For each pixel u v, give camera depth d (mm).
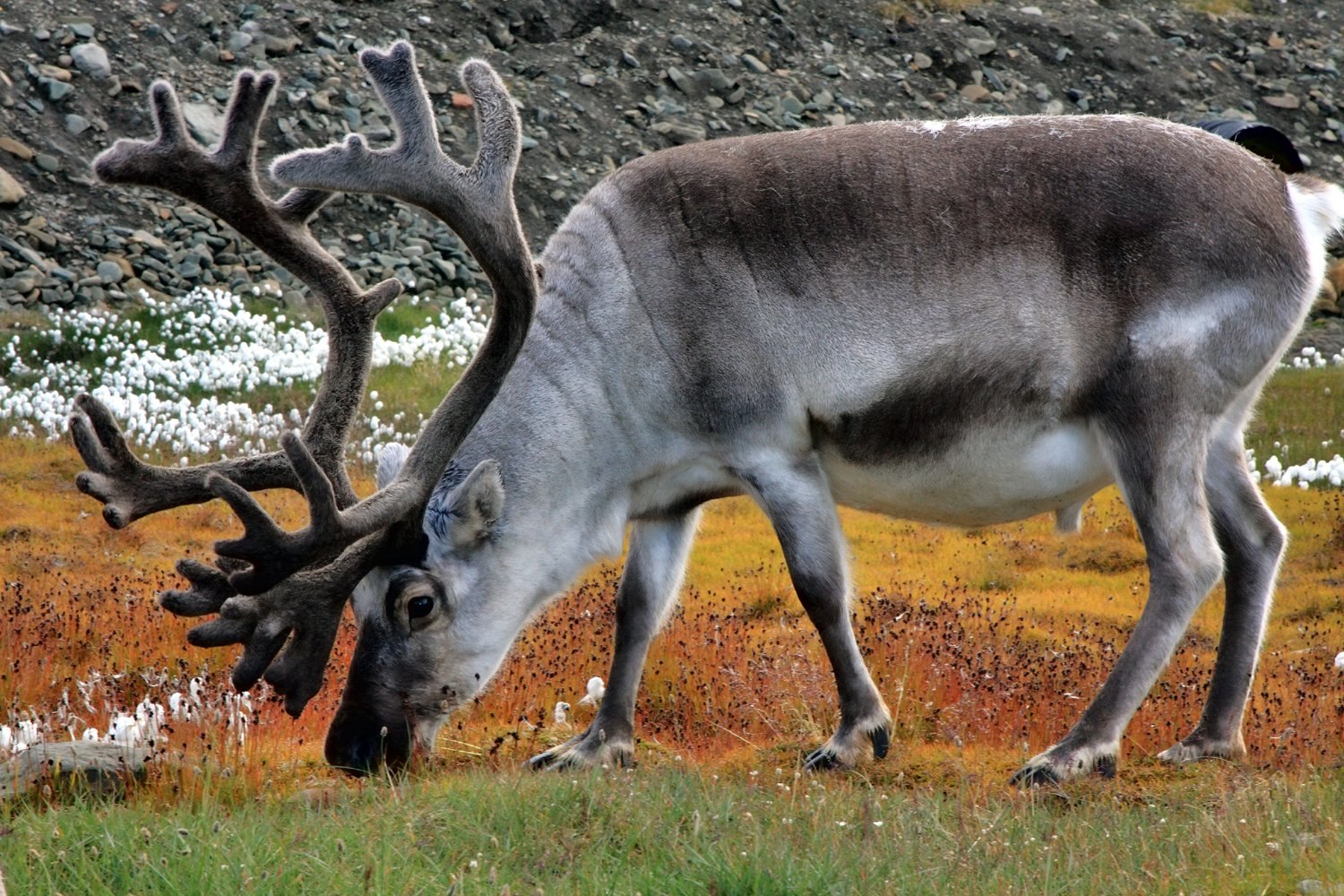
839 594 16469
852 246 16016
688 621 28156
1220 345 15883
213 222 68812
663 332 16094
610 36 87125
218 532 37969
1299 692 22625
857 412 16094
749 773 16672
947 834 12805
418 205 14977
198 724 18328
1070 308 15914
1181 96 91688
